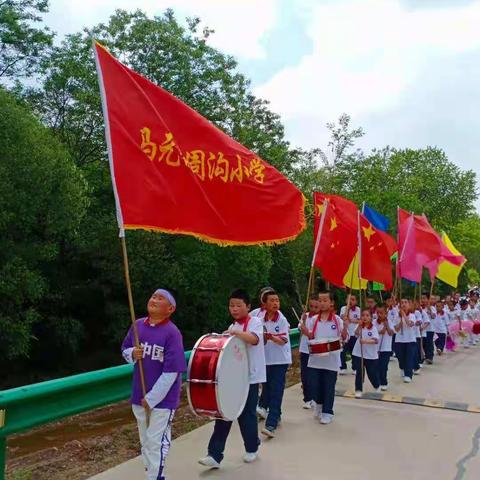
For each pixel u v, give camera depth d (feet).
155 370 15.48
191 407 18.13
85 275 66.49
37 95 65.41
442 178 151.64
